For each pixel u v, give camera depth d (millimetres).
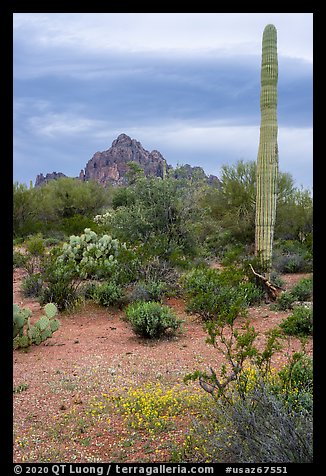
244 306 9703
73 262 11055
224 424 4051
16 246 19484
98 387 6078
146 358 7250
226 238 19797
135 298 10266
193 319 9422
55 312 8180
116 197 26438
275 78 11461
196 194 14203
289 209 21891
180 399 5379
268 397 3965
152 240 12812
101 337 8484
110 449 4406
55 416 5188
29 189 25797
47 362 7160
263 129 11633
